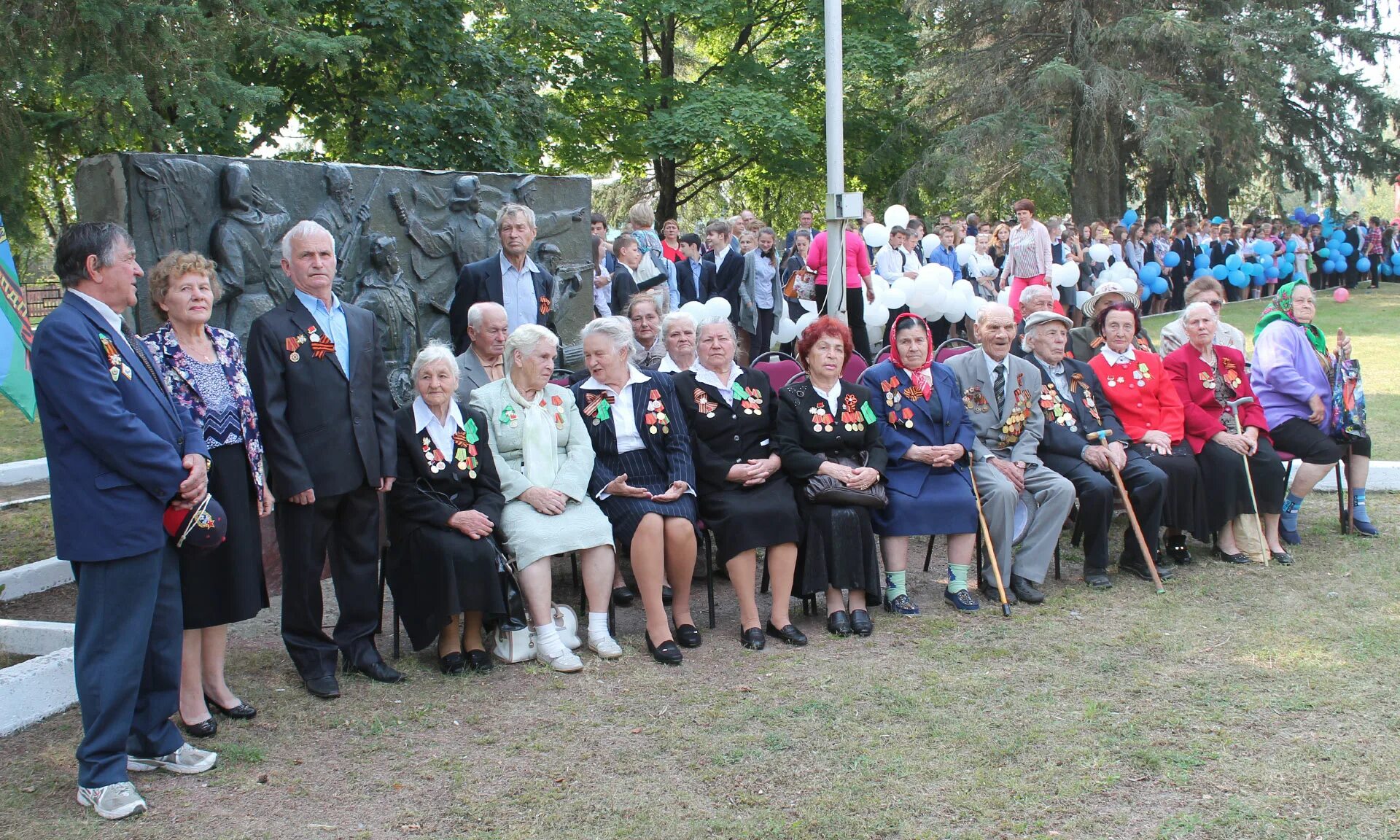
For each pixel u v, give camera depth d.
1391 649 4.66
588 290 7.74
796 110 24.83
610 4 22.44
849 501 5.07
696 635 4.95
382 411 4.49
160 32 8.84
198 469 3.54
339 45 10.82
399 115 13.79
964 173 23.41
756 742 3.88
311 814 3.42
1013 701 4.20
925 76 24.67
